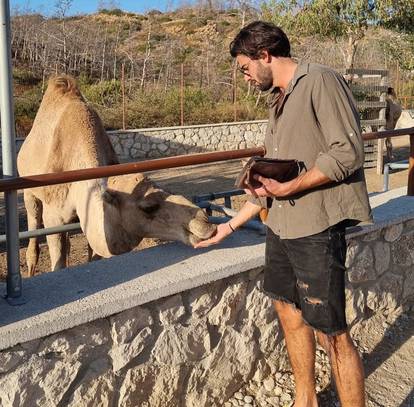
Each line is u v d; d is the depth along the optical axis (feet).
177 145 58.44
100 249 13.47
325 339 9.52
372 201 16.33
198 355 10.66
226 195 14.35
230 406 11.30
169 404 10.35
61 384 8.68
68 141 16.22
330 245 8.77
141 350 9.66
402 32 50.60
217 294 10.84
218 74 102.06
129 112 61.36
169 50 114.62
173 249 11.59
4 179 8.52
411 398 11.89
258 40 8.54
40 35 97.76
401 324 15.20
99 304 8.78
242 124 62.39
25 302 8.80
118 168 9.55
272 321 12.05
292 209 8.86
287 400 11.52
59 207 16.17
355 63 73.26
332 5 46.93
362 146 8.20
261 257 11.19
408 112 77.05
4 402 8.12
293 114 8.56
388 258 15.14
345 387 9.25
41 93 72.02
